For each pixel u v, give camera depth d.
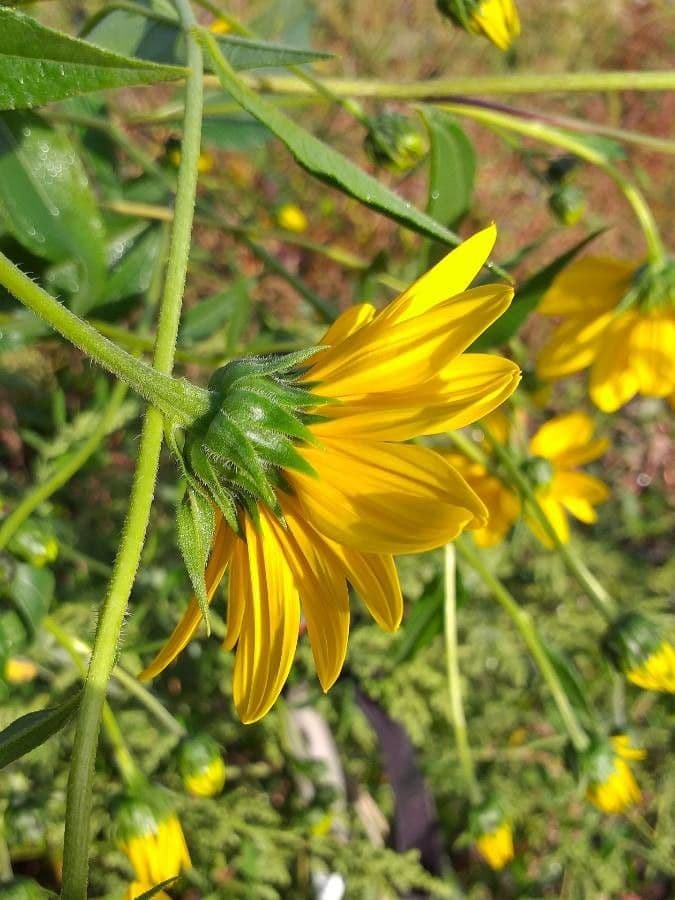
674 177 0.52
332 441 0.10
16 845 0.21
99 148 0.20
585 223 0.50
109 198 0.20
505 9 0.18
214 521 0.11
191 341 0.25
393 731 0.26
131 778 0.18
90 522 0.29
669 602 0.34
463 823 0.31
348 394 0.11
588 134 0.20
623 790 0.19
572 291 0.19
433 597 0.20
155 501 0.29
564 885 0.30
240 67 0.15
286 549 0.11
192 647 0.27
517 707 0.31
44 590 0.19
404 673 0.27
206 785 0.20
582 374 0.43
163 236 0.19
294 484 0.11
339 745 0.29
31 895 0.14
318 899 0.25
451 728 0.30
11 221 0.15
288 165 0.45
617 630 0.19
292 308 0.42
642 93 0.53
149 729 0.24
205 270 0.39
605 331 0.19
